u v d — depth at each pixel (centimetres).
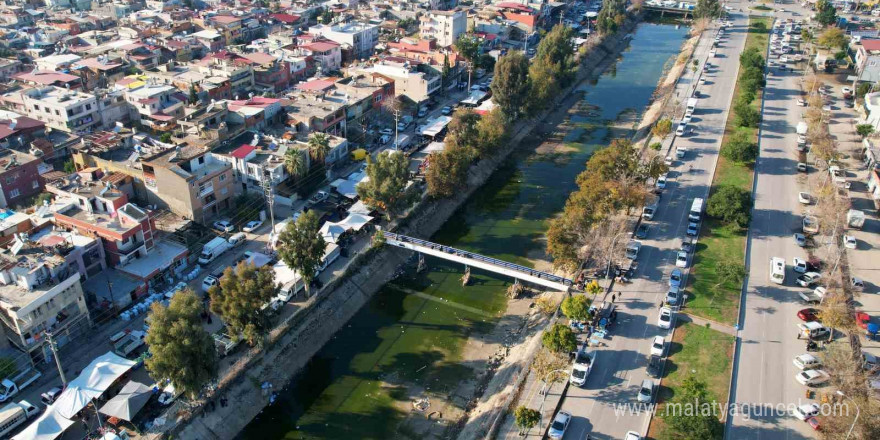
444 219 16725
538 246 15662
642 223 15350
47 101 17988
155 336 9481
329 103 19388
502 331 12888
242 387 10838
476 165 19075
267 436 10394
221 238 14050
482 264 13712
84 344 11288
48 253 11638
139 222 12800
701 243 14650
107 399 10231
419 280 14400
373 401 11138
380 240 14225
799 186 17475
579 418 9788
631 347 11281
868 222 15850
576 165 19950
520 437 9562
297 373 11650
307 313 12462
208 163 15388
